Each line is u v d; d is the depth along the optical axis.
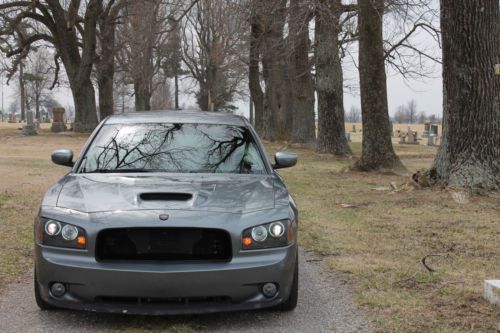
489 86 10.32
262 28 26.81
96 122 39.59
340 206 10.21
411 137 42.38
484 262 6.20
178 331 4.18
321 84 22.02
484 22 10.20
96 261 4.05
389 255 6.61
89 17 37.09
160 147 5.50
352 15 19.31
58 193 4.60
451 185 10.63
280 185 4.99
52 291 4.16
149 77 50.94
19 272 5.83
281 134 33.34
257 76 36.91
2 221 8.32
